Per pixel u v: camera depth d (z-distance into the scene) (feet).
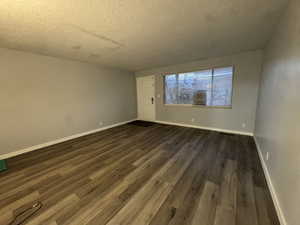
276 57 6.00
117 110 15.97
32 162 7.72
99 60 11.85
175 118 15.37
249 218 4.08
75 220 4.13
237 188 5.34
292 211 3.34
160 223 3.97
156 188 5.45
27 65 9.07
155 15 5.34
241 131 11.52
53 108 10.51
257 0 4.55
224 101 12.20
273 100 5.97
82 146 9.97
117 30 6.48
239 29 6.59
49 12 4.92
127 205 4.65
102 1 4.42
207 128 13.29
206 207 4.50
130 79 17.48
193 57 11.55
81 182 5.91
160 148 9.24
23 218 4.24
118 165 7.24
